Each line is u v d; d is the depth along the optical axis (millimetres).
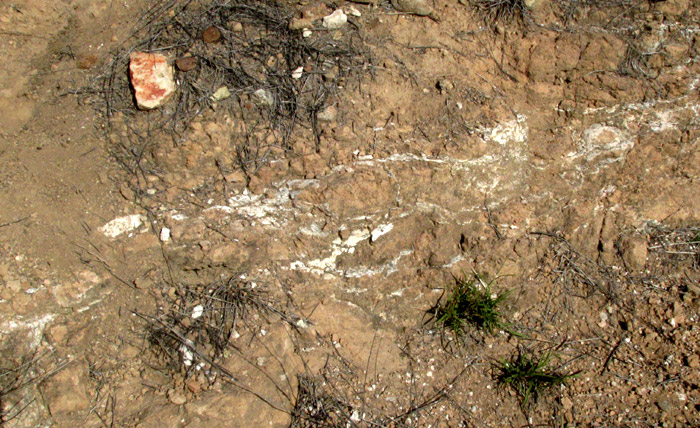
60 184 898
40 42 943
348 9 1005
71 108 935
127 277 883
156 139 923
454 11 1022
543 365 936
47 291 851
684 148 1067
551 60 1022
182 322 884
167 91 932
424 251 977
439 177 963
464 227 981
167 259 897
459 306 964
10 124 915
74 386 831
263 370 880
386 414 905
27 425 807
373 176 942
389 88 967
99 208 898
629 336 996
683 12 1069
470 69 1007
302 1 1010
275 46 981
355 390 910
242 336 893
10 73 926
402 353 952
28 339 835
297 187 935
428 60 995
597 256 1046
